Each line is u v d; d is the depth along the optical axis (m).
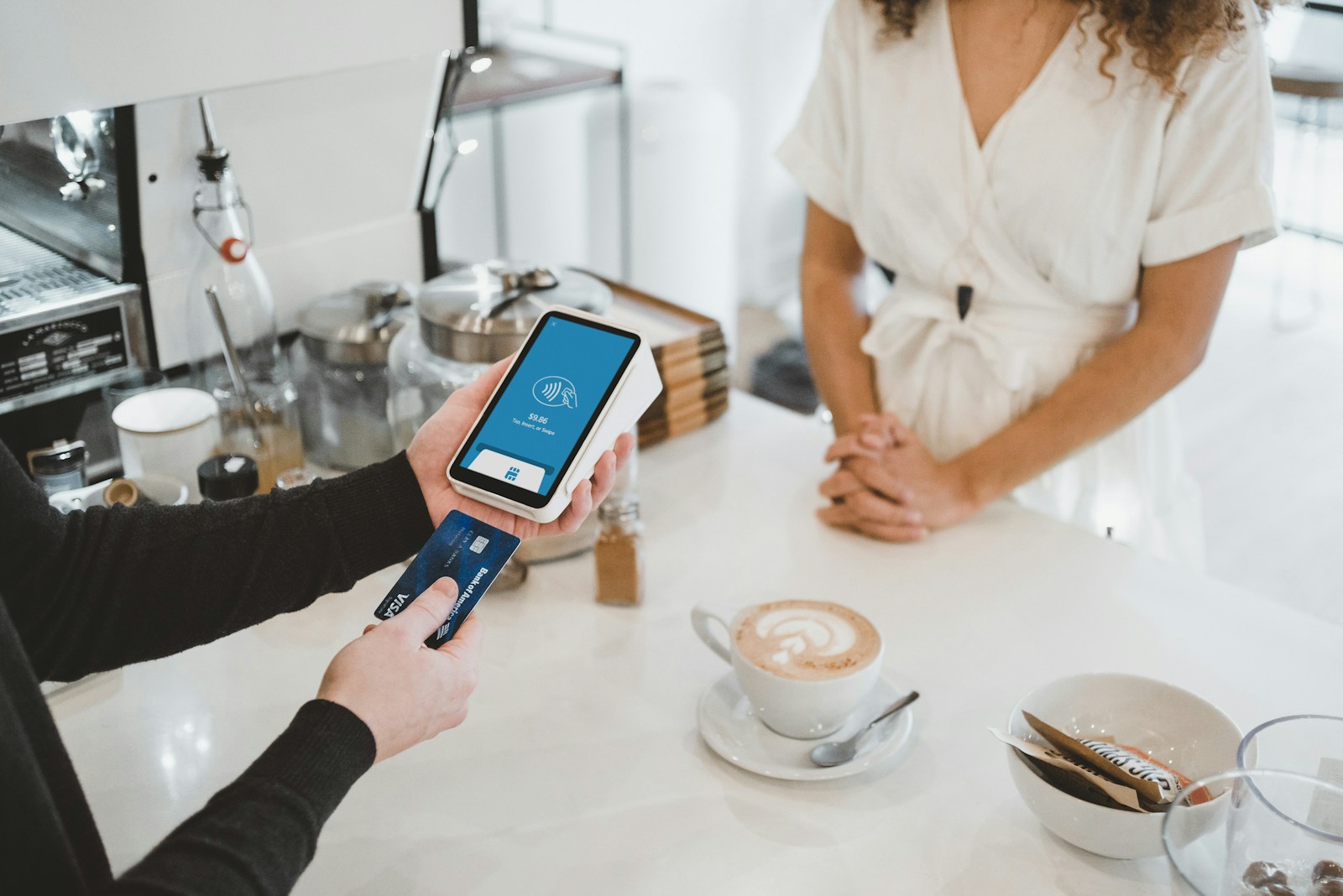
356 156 1.39
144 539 0.73
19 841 0.58
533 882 0.79
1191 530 1.46
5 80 0.93
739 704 0.96
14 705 0.61
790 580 1.14
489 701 0.97
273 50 1.08
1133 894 0.78
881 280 3.66
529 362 0.84
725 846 0.82
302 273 1.43
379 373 1.26
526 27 2.82
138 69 1.00
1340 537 2.79
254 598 0.76
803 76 3.89
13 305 1.19
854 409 1.38
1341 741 0.72
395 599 0.74
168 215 1.25
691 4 3.42
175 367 1.35
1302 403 3.36
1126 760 0.78
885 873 0.80
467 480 0.79
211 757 0.91
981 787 0.88
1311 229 3.95
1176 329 1.21
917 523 1.19
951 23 1.25
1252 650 1.03
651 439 1.39
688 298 3.25
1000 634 1.05
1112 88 1.16
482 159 3.01
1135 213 1.20
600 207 3.24
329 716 0.62
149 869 0.53
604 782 0.88
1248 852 0.64
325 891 0.78
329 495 0.79
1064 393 1.26
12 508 0.67
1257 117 1.14
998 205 1.25
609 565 1.07
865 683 0.88
